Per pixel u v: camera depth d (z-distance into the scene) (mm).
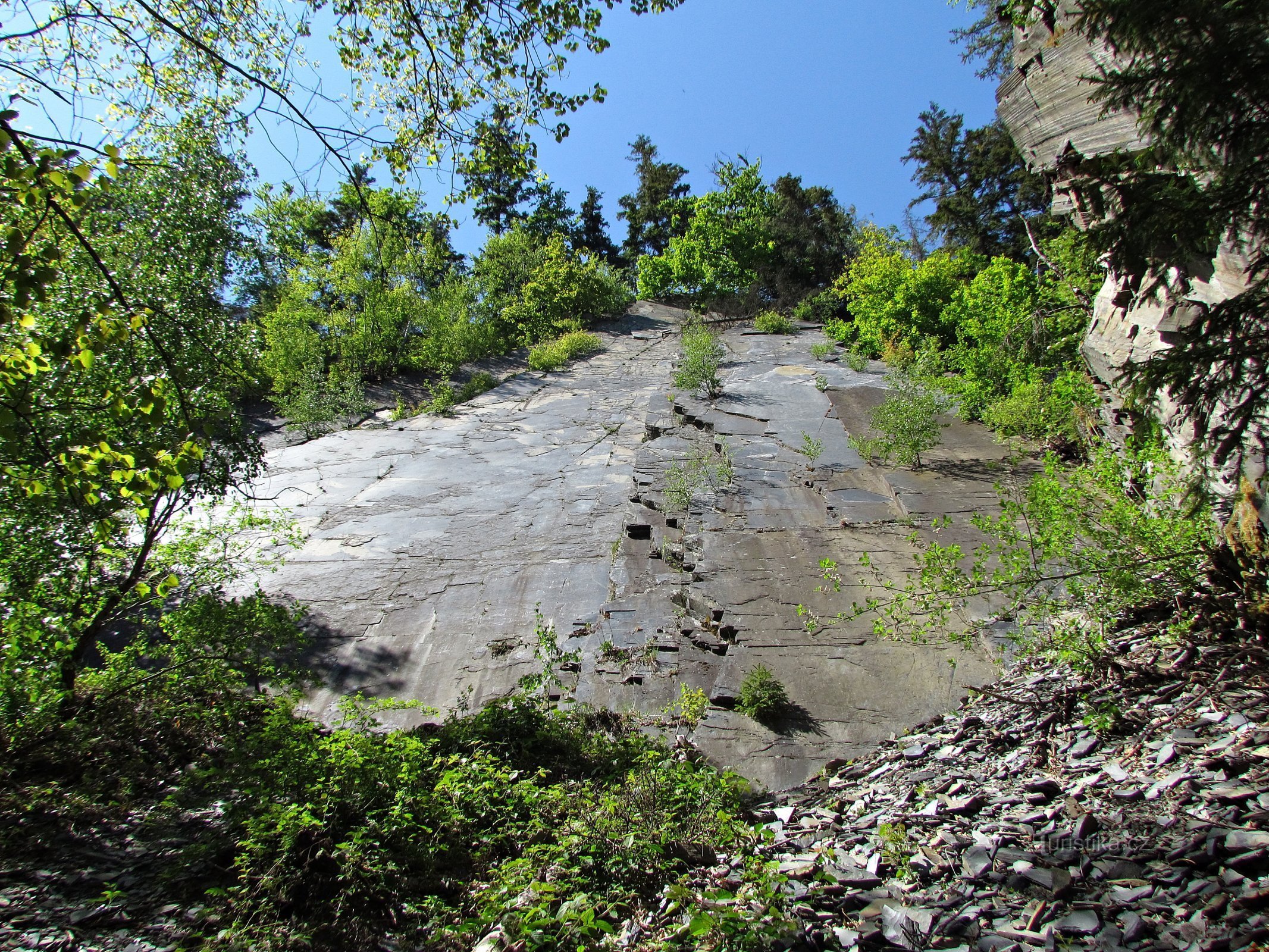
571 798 5254
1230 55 2562
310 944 4027
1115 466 5621
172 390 6855
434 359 23453
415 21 6195
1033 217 27047
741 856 4191
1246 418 3066
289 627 7602
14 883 4457
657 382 20781
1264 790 3150
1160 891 2768
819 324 26703
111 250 7074
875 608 6070
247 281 20016
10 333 3799
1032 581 5387
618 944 3469
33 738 6086
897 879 3410
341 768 5199
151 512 7094
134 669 6898
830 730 6980
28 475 4105
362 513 13484
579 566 11148
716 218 32312
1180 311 5367
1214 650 4664
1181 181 2994
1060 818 3557
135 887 4508
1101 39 5227
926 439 11914
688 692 7781
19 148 3137
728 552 10352
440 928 4094
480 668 9062
